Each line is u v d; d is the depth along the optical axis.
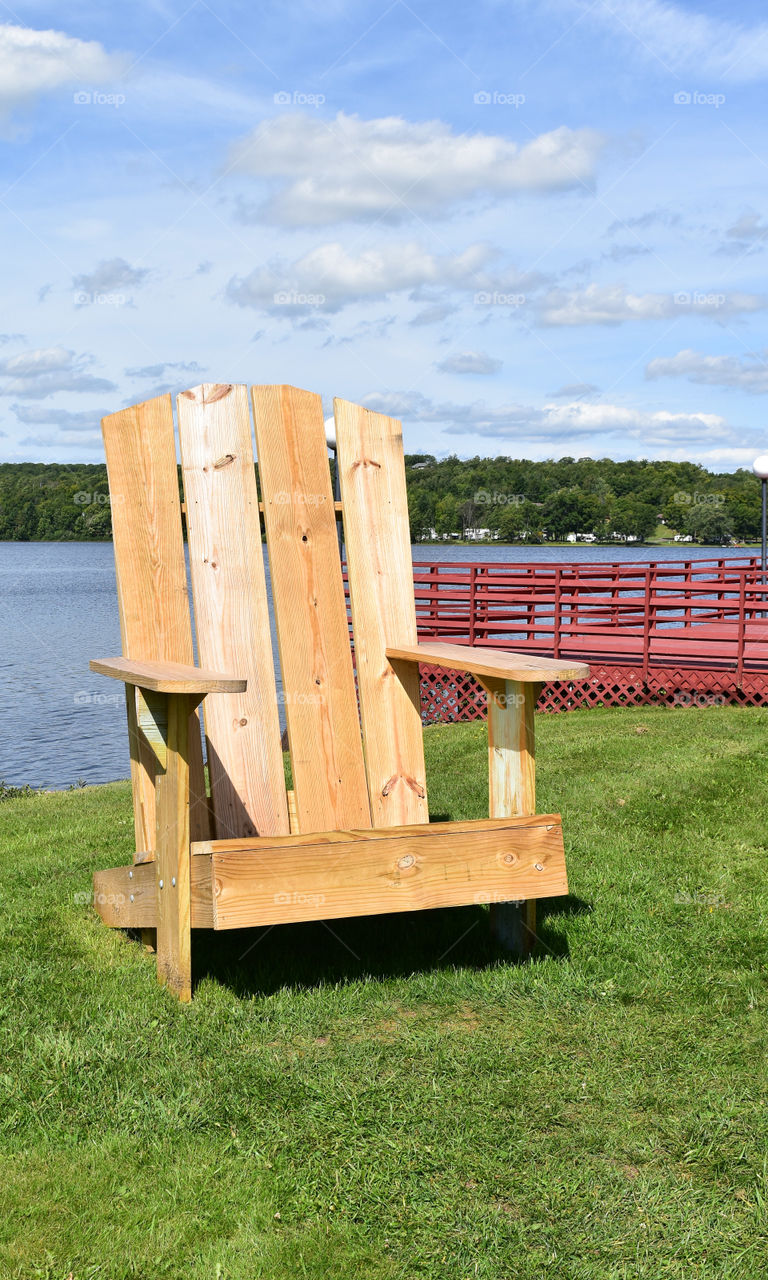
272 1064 3.09
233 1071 3.04
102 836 6.41
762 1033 3.35
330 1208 2.43
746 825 5.84
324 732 4.02
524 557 58.31
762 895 4.69
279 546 4.02
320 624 4.05
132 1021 3.34
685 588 11.56
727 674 11.23
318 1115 2.81
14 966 3.85
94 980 3.71
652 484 60.50
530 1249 2.29
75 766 16.98
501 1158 2.63
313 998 3.56
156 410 3.94
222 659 3.93
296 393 4.12
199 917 3.43
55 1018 3.37
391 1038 3.30
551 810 6.23
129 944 4.09
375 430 4.18
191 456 3.96
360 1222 2.39
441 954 3.99
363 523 4.12
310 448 4.12
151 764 3.84
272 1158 2.62
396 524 4.18
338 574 4.11
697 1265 2.24
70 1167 2.55
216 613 3.93
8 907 4.68
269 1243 2.29
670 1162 2.63
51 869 5.48
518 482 60.06
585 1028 3.37
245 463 4.02
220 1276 2.18
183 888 3.46
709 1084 3.01
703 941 4.15
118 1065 3.06
